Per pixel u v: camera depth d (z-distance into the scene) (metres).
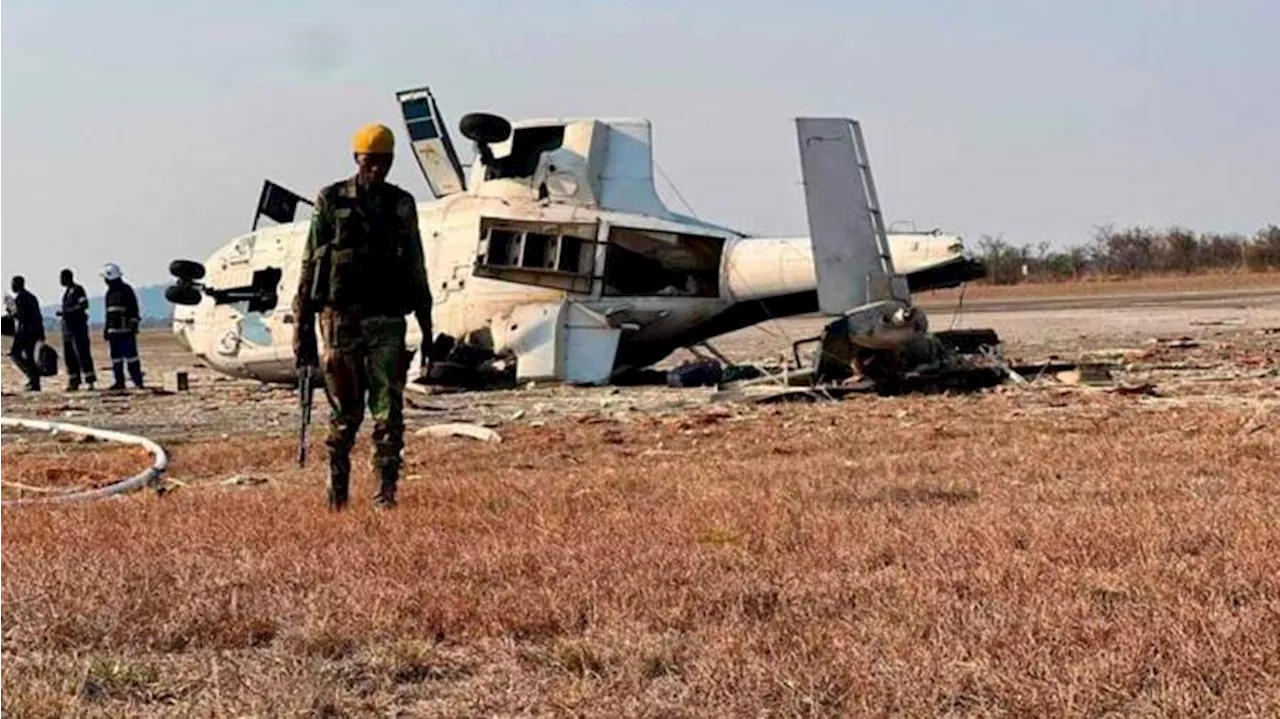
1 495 13.18
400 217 10.41
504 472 12.93
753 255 27.12
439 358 26.59
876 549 7.50
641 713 5.07
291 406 24.81
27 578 7.30
